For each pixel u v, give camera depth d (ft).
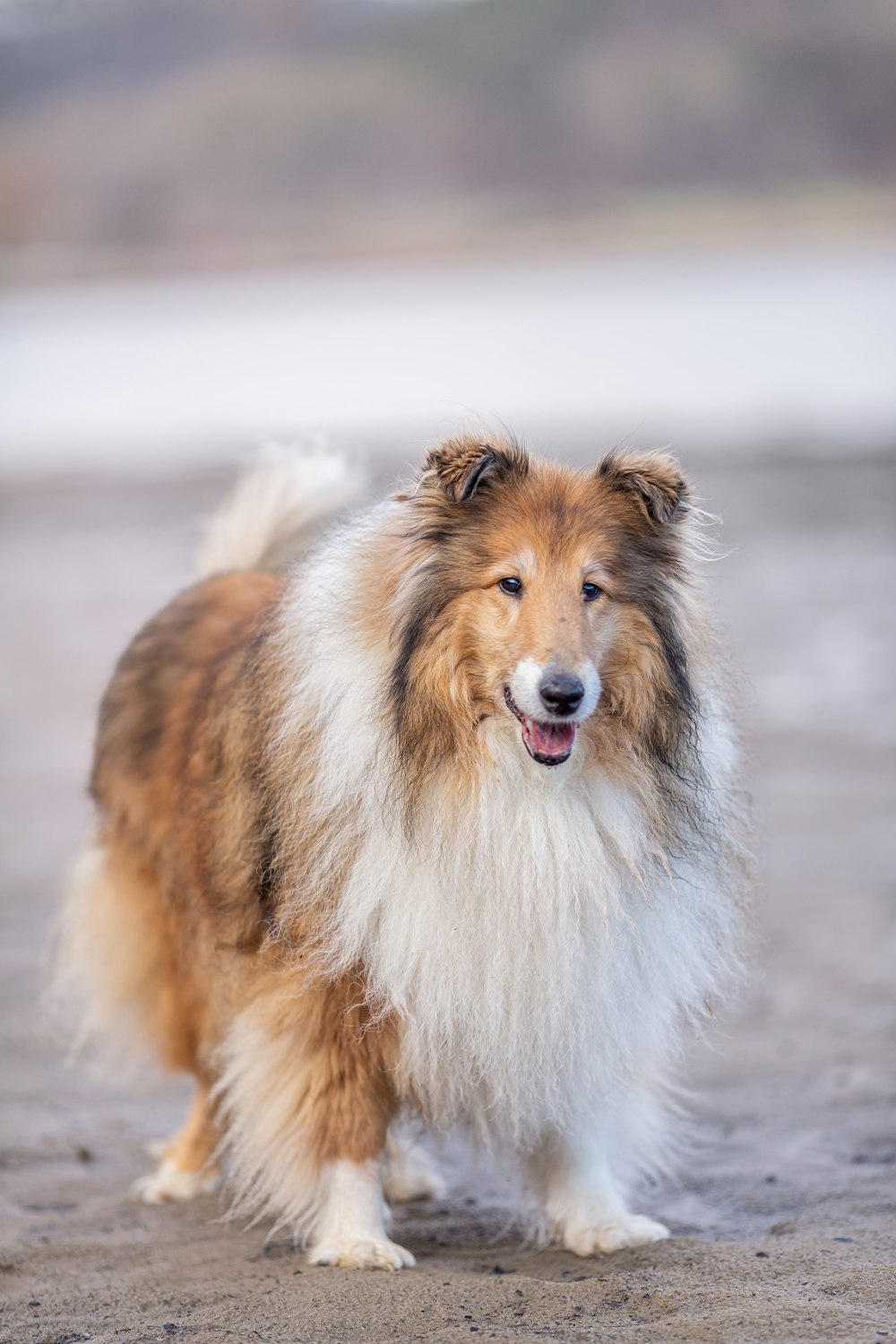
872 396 152.15
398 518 22.89
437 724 21.61
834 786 50.52
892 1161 25.58
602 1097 22.71
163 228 438.40
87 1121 29.45
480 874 21.33
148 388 182.19
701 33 530.68
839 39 514.27
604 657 21.75
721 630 24.22
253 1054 22.85
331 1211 22.40
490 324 233.14
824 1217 22.99
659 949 22.22
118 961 27.61
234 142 467.11
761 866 31.37
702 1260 21.15
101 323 260.42
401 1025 21.91
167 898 26.40
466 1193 26.43
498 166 481.87
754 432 129.49
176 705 26.91
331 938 21.84
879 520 92.27
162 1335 19.13
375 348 209.67
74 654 71.41
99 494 116.06
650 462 22.72
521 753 21.57
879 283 272.51
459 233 444.55
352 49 533.55
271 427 144.05
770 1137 27.32
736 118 486.38
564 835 21.43
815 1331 18.21
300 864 22.06
